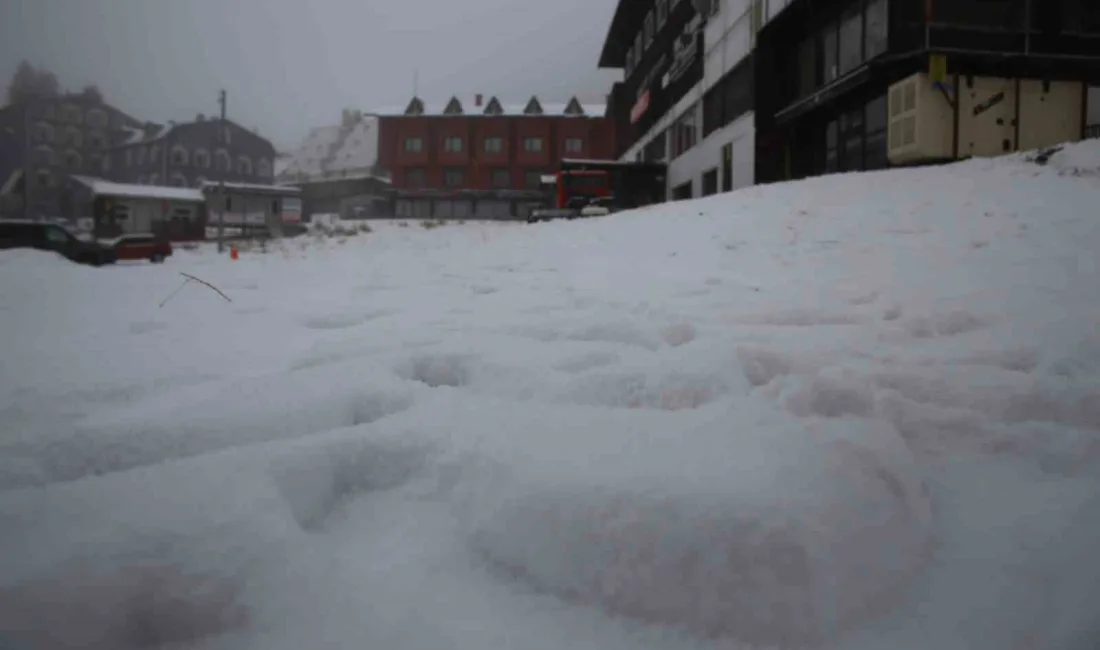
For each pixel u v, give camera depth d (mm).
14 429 2439
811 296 5434
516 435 2109
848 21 19234
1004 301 4465
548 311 5262
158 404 2750
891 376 2871
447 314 5230
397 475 2055
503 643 1322
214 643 1328
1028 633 1372
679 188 33688
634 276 7527
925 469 2184
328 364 3482
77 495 1703
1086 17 16844
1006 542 1709
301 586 1454
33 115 89375
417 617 1385
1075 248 6348
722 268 7727
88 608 1349
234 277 9719
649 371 2955
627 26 43344
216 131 90562
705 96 29234
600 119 64312
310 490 1896
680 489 1598
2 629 1284
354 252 16219
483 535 1668
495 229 19703
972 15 16500
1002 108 16938
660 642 1360
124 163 91000
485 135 64562
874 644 1351
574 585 1494
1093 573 1527
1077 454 2184
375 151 89188
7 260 13570
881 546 1574
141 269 11812
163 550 1483
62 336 4594
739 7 24875
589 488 1637
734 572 1420
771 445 1927
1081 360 3023
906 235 8453
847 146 20438
